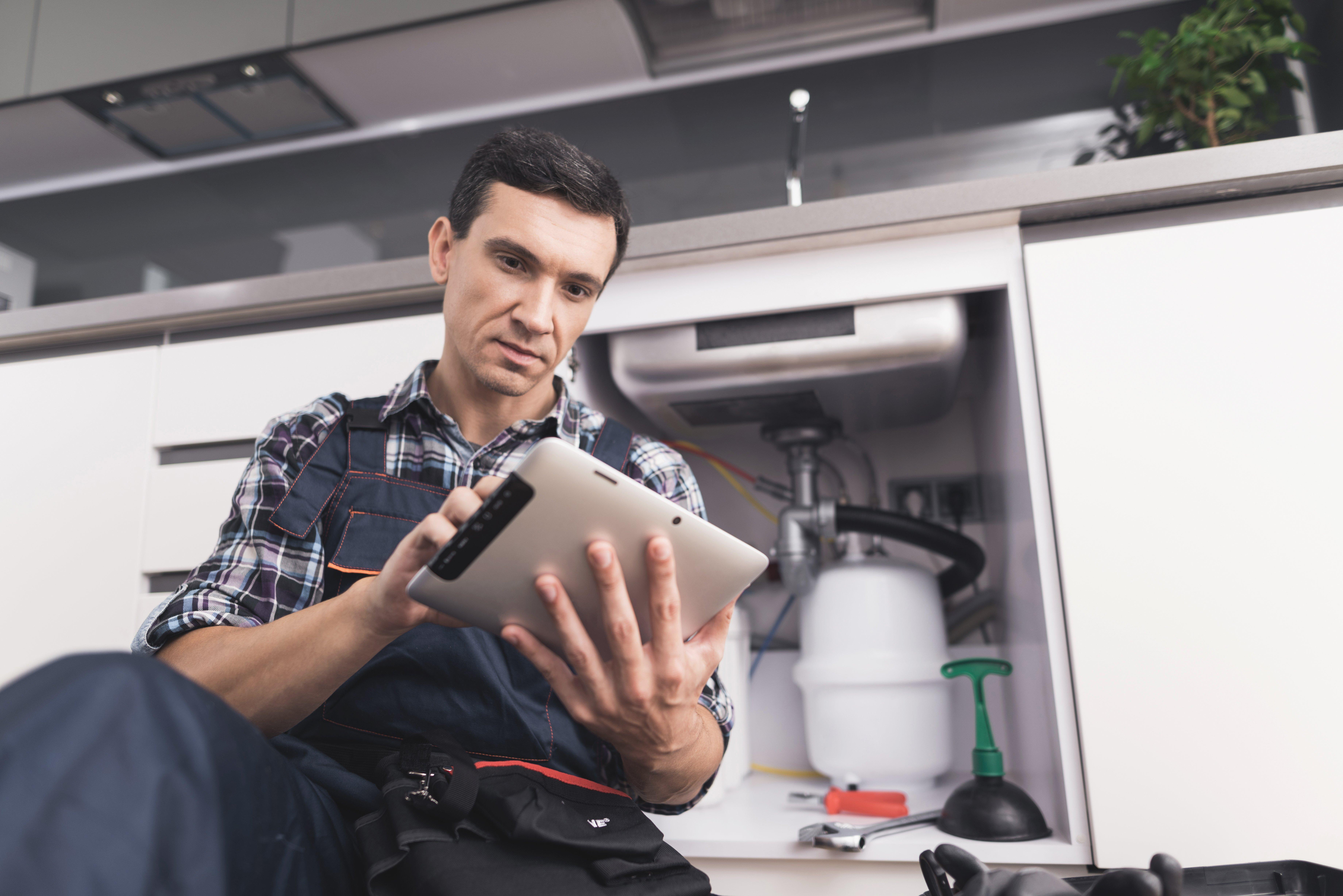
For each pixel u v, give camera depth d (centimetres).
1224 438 88
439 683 69
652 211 194
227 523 75
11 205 229
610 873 53
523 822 54
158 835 35
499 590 54
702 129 194
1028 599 100
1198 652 84
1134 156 170
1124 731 84
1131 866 81
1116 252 94
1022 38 180
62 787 33
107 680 37
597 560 50
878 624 115
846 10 177
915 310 103
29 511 121
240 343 118
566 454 48
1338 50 142
